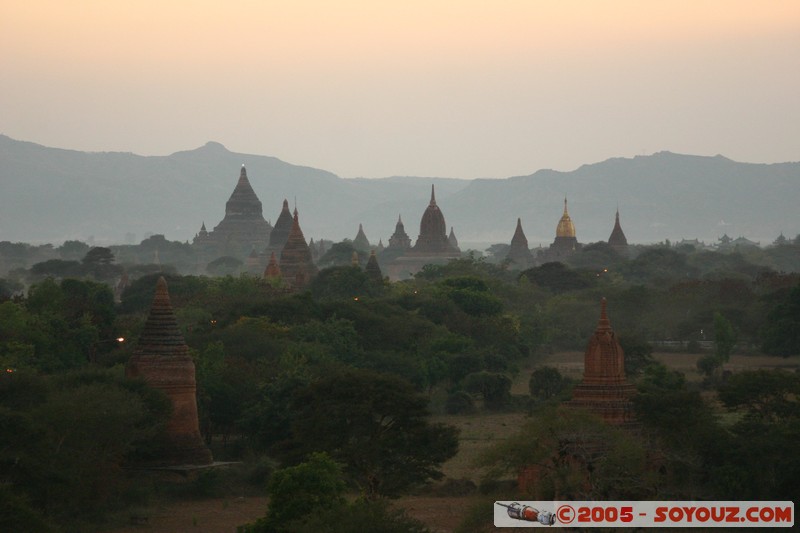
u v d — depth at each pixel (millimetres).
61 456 141375
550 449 122000
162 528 141250
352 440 145375
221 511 150500
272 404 176125
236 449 181000
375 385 147375
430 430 147000
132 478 160625
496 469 125750
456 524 134500
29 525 119062
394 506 134500
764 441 139000
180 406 167625
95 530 139750
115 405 150750
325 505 117812
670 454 131625
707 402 170000
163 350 168125
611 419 146375
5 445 136125
